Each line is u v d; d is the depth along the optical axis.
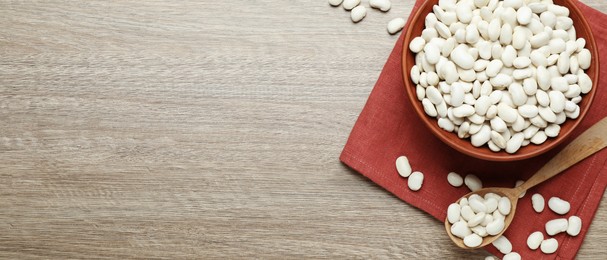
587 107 0.91
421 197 0.98
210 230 1.02
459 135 0.92
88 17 1.02
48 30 1.02
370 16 0.99
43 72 1.02
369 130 0.98
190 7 1.01
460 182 0.97
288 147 1.01
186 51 1.01
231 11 1.00
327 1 1.00
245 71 1.01
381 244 1.00
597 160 0.96
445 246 0.99
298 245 1.01
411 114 0.98
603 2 0.97
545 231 0.98
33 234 1.03
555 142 0.91
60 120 1.03
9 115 1.03
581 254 0.98
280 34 1.00
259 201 1.01
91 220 1.03
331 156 1.00
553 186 0.97
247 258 1.01
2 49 1.03
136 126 1.02
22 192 1.03
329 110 1.00
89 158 1.02
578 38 0.92
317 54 1.00
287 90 1.00
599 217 0.97
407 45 0.92
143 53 1.01
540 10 0.92
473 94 0.91
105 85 1.02
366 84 0.99
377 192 1.00
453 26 0.92
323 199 1.00
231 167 1.01
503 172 0.98
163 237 1.02
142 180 1.02
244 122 1.01
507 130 0.92
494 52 0.91
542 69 0.90
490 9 0.92
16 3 1.02
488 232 0.95
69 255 1.03
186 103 1.01
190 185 1.02
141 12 1.01
